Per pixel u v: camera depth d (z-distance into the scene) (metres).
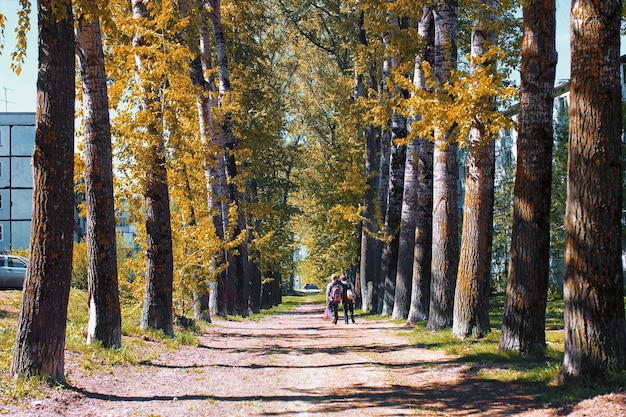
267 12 38.50
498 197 46.59
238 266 35.50
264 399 9.49
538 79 11.83
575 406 7.78
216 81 33.31
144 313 16.78
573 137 8.96
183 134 16.34
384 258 33.25
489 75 13.30
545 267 12.23
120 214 17.14
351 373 12.03
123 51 15.70
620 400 7.57
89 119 12.70
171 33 16.42
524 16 12.02
